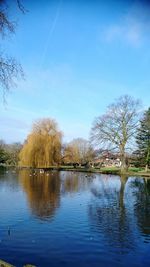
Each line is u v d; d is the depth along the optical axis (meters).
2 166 98.25
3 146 107.69
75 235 15.70
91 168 83.94
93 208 23.06
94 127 64.44
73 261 12.28
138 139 68.75
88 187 38.03
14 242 14.41
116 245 14.28
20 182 41.97
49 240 14.79
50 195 29.39
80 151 98.50
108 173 65.94
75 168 83.56
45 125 68.44
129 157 69.38
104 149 63.38
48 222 18.14
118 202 26.28
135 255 13.12
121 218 19.81
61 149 71.81
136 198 29.02
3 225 17.30
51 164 67.25
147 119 67.00
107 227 17.39
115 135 62.62
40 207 22.77
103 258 12.66
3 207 22.39
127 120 62.22
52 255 12.85
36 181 44.16
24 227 16.95
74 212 21.30
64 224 17.75
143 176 57.62
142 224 18.25
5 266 8.48
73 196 29.27
